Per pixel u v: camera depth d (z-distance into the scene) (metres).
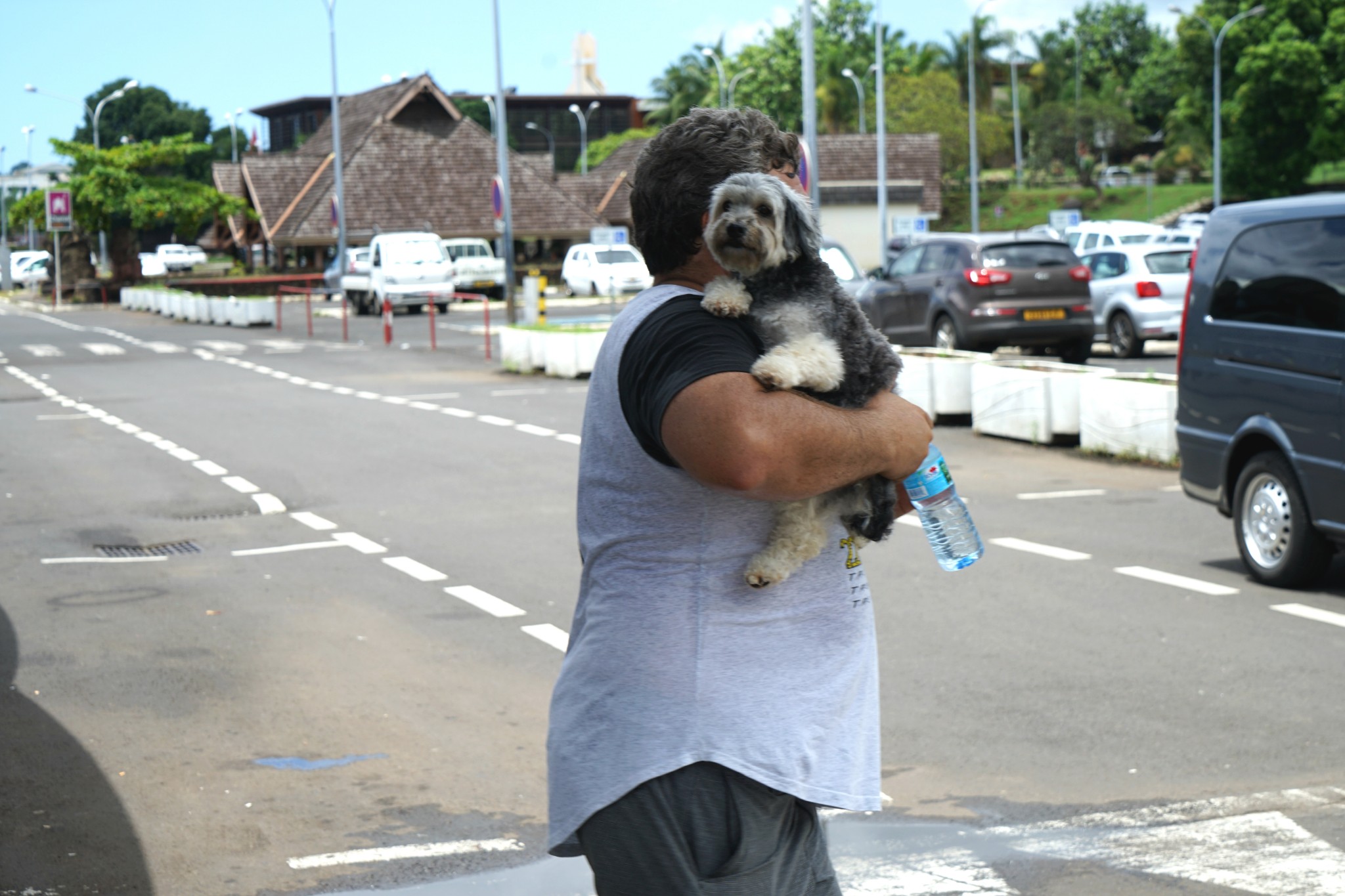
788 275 2.48
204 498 12.56
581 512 2.60
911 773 5.62
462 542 10.50
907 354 18.00
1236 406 8.83
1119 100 123.56
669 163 2.59
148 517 11.70
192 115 142.75
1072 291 22.42
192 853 4.95
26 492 13.02
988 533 10.43
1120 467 13.64
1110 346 26.11
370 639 7.80
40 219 61.91
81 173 60.72
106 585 9.25
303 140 131.50
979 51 111.06
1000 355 25.09
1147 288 24.34
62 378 24.97
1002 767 5.65
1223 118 80.19
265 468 14.19
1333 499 8.09
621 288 50.72
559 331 24.50
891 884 4.60
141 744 6.10
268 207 67.62
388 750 6.00
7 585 9.29
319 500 12.37
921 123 95.62
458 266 50.19
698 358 2.36
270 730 6.27
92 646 7.71
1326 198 8.45
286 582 9.27
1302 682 6.67
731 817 2.45
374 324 41.09
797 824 2.59
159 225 61.34
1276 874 4.61
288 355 29.80
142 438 16.62
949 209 98.25
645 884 2.47
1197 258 9.31
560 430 16.73
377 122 67.50
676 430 2.33
